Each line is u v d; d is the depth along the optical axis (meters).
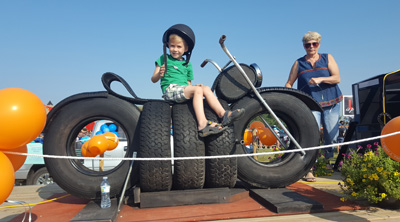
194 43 4.07
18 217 3.13
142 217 2.97
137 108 3.74
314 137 3.97
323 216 2.94
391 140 2.44
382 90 5.24
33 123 2.35
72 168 3.60
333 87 5.08
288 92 4.04
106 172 3.63
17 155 2.62
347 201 3.40
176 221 2.83
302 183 4.54
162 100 3.70
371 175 3.11
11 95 2.31
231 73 3.92
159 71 3.98
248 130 6.12
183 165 3.31
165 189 3.38
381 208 3.19
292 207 3.02
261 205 3.34
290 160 3.93
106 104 3.67
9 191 2.29
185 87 3.69
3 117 2.22
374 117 5.55
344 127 11.03
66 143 3.64
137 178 3.57
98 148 4.29
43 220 3.01
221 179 3.43
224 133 3.42
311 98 4.07
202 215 2.99
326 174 5.27
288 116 4.00
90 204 3.43
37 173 6.50
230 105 4.03
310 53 5.07
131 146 3.65
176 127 3.43
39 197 4.15
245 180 3.85
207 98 3.61
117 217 3.01
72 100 3.67
